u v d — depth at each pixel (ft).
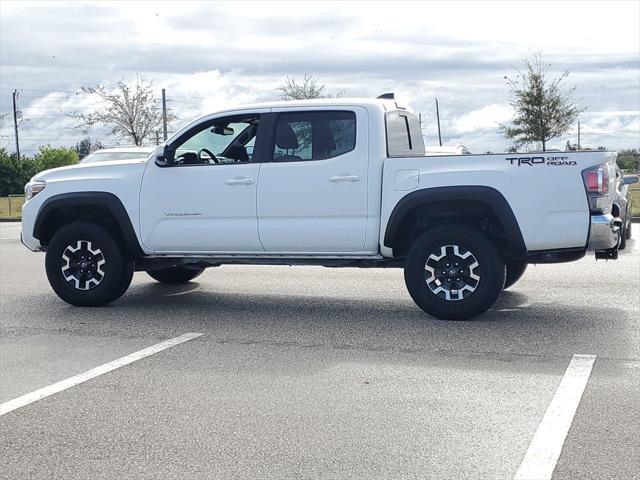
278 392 19.99
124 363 23.12
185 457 15.83
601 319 27.99
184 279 37.91
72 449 16.40
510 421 17.53
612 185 26.89
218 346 25.03
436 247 27.58
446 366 22.18
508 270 32.65
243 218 29.35
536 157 26.40
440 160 27.22
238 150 29.81
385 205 27.66
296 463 15.42
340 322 28.35
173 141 30.40
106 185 30.91
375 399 19.29
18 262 48.29
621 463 15.10
